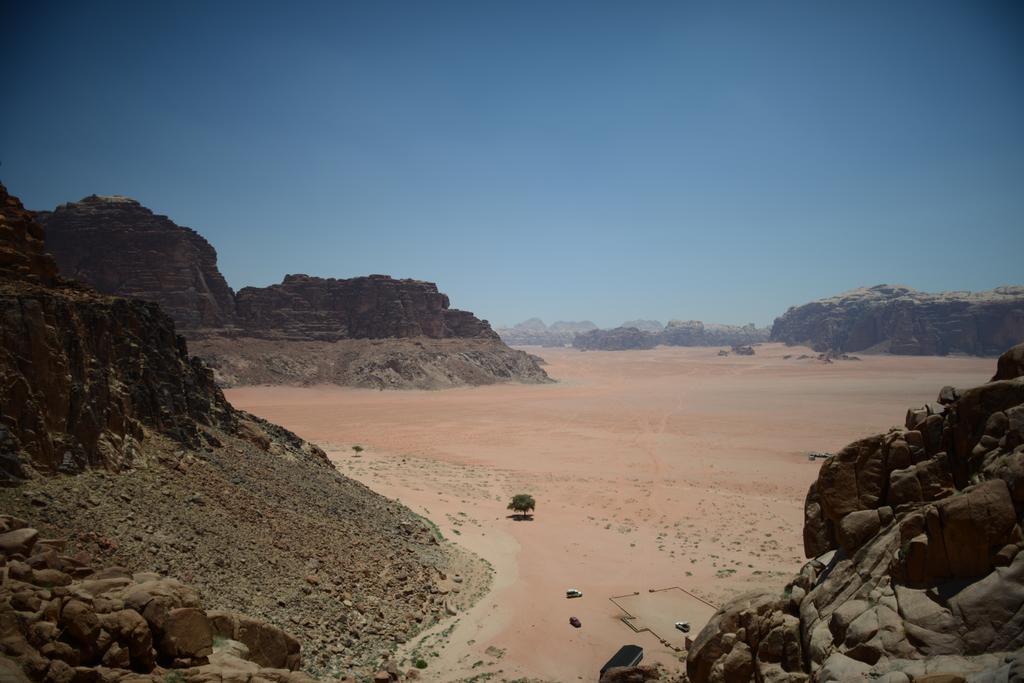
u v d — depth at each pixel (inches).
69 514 1161.4
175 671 662.5
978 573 588.4
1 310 1264.8
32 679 554.3
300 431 5364.2
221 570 1262.3
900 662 567.8
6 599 608.7
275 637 860.0
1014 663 482.9
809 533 847.7
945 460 714.8
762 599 800.3
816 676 630.5
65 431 1310.3
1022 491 583.2
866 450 772.6
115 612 665.6
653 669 1151.6
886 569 678.5
